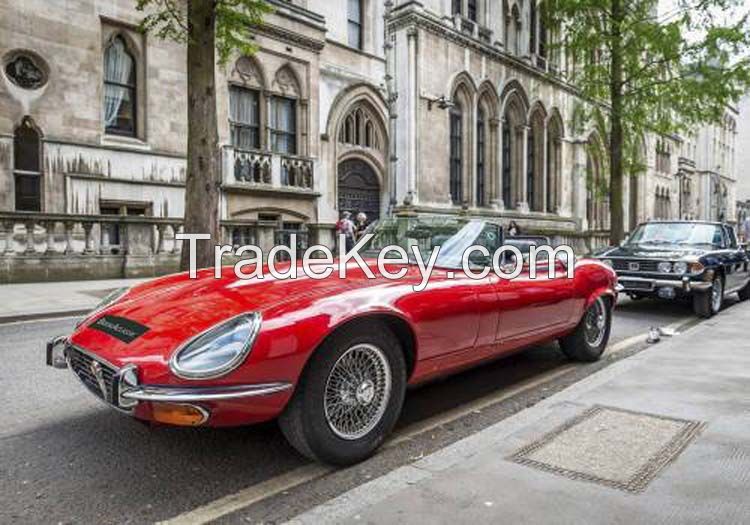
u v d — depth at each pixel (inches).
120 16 658.8
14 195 589.0
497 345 187.3
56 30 611.8
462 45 1050.1
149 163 685.3
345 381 140.3
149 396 116.3
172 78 706.8
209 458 146.0
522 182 1220.5
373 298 143.8
